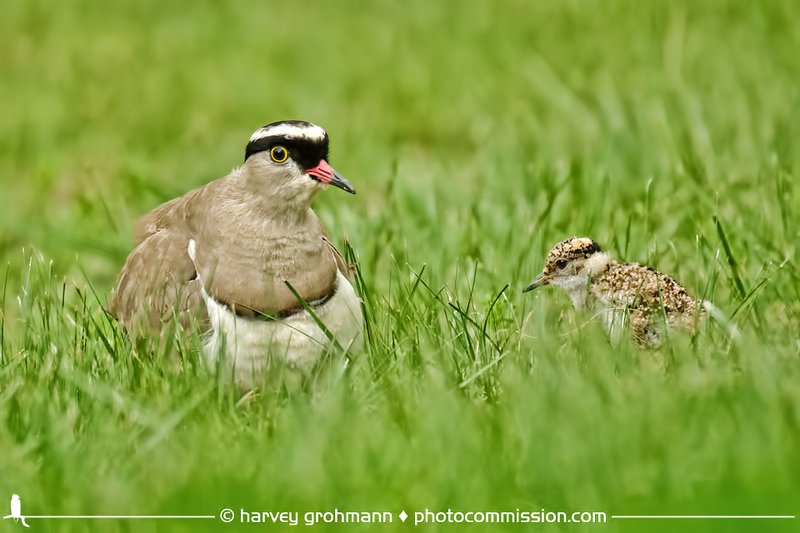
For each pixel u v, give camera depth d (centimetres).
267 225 1129
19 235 1819
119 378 1145
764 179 1520
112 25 2839
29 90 2516
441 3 2752
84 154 2225
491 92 2256
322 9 2844
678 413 1020
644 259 1399
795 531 938
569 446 992
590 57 2241
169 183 1973
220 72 2556
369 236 1498
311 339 1120
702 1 2295
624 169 1688
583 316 1245
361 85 2420
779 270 1294
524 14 2577
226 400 1099
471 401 1084
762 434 991
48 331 1234
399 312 1252
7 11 2886
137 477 1002
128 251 1597
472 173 1916
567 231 1474
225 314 1121
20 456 1021
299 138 1127
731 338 1145
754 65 2012
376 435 1027
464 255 1443
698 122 1745
